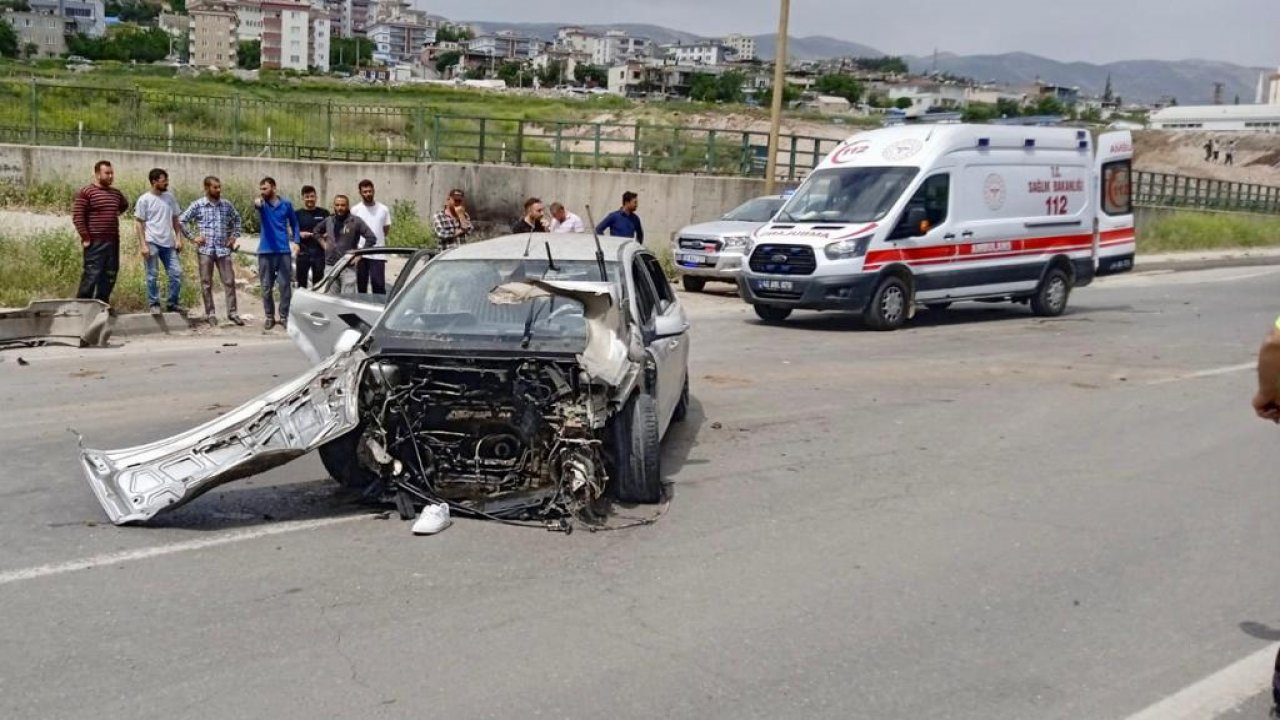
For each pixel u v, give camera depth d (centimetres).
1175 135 7894
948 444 925
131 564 603
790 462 854
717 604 565
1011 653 517
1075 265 1819
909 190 1602
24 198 2803
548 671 483
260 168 2792
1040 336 1571
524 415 681
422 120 2884
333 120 3134
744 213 2158
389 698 454
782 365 1292
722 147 2822
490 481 696
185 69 8919
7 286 1527
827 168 1705
